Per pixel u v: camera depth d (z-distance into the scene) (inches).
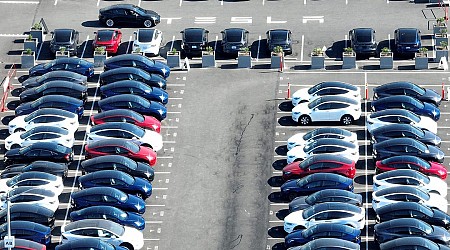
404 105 5270.7
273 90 5565.9
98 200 4822.8
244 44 5738.2
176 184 5054.1
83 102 5442.9
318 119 5300.2
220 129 5344.5
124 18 5999.0
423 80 5605.3
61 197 4982.8
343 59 5684.1
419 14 6048.2
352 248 4544.8
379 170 4968.0
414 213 4690.0
